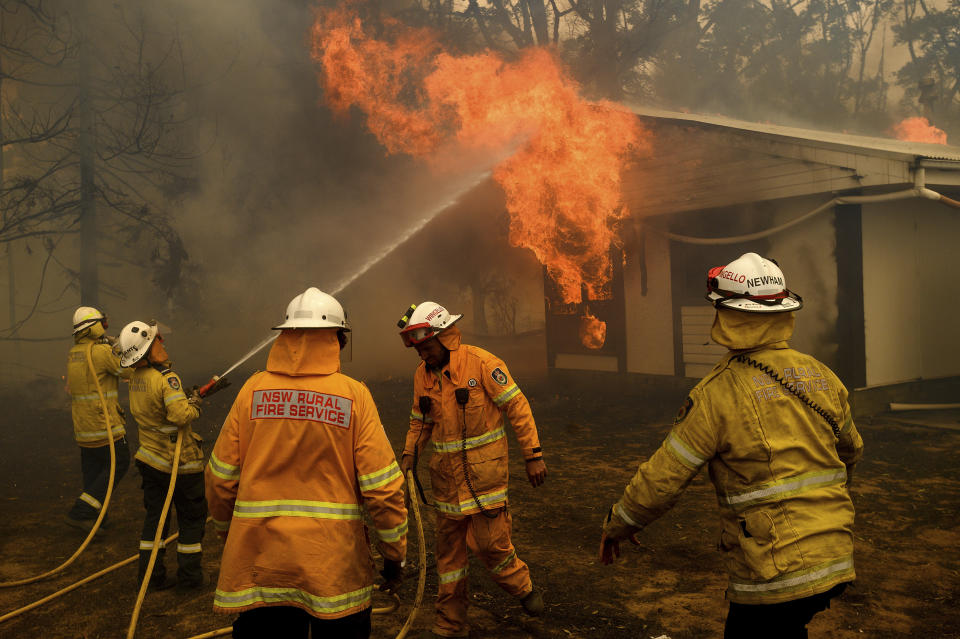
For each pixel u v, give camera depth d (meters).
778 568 2.24
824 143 9.70
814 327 10.29
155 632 4.02
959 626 3.81
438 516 3.83
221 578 2.58
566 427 9.98
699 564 4.81
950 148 12.35
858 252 9.87
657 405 11.40
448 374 3.78
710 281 2.60
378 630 3.97
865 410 9.91
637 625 3.90
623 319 13.02
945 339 10.98
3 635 4.05
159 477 4.46
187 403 4.37
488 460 3.75
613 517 2.58
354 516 2.63
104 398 5.86
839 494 2.37
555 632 3.86
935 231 10.97
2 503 6.99
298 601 2.55
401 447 9.09
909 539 5.19
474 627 3.95
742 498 2.36
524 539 5.48
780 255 10.70
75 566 5.20
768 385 2.40
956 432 8.81
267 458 2.60
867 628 3.81
